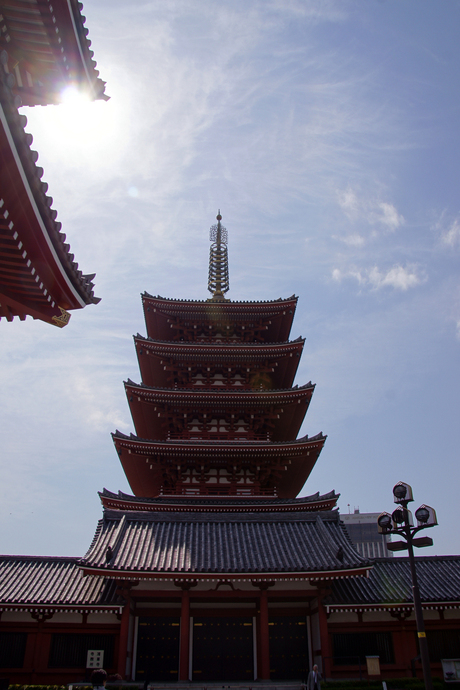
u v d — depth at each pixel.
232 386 37.44
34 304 11.82
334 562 23.89
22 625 23.17
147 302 37.72
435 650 24.28
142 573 22.55
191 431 35.09
